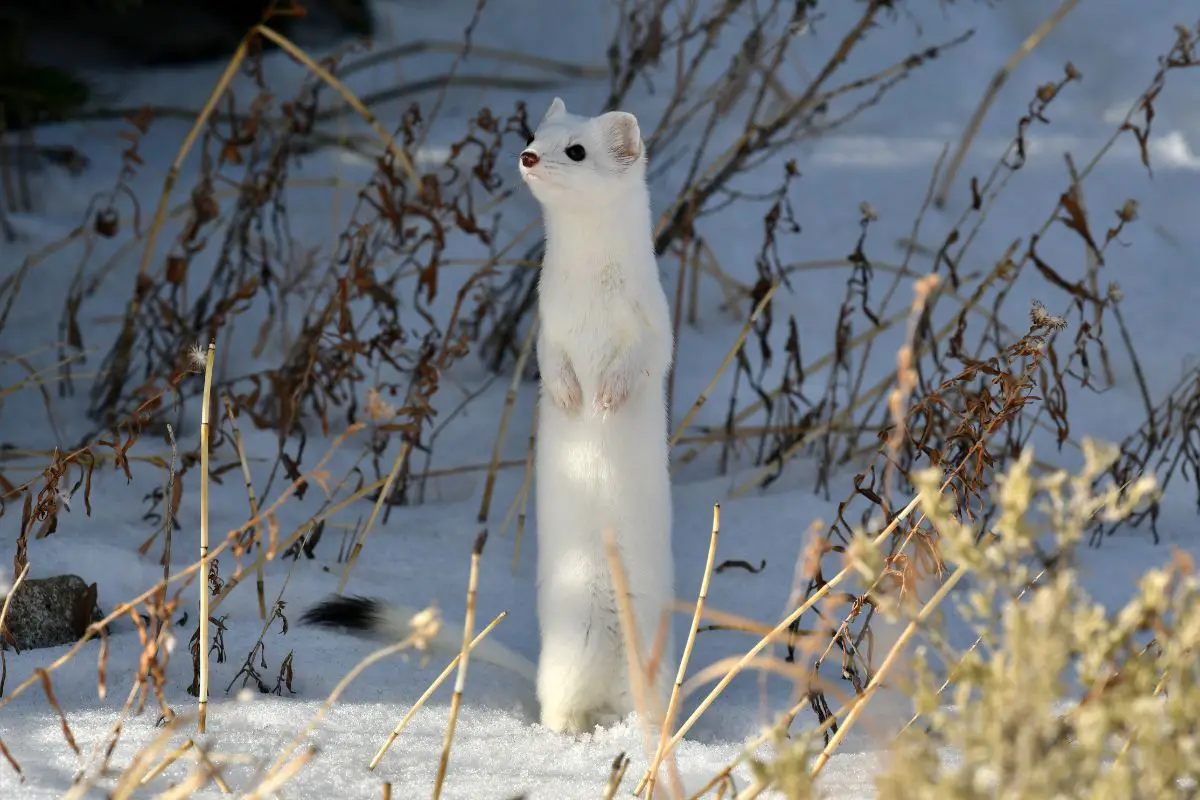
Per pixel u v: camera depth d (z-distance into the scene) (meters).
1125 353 14.38
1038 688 4.41
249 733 7.27
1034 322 8.34
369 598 9.23
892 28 19.81
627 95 18.73
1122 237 16.08
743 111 18.44
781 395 13.26
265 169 15.82
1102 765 5.71
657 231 13.75
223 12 20.89
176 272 13.11
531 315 15.10
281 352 14.53
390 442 13.38
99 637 8.94
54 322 14.97
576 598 8.48
